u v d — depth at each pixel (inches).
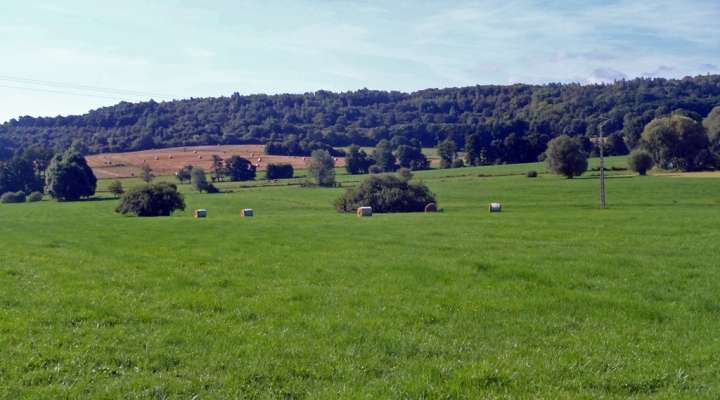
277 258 1039.6
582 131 7559.1
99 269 931.3
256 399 406.6
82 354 485.1
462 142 7667.3
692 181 4106.8
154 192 3238.2
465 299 693.3
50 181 4739.2
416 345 518.9
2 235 1590.8
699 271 852.6
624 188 3966.5
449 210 3115.2
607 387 423.8
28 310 634.8
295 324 589.9
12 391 411.2
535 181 4687.5
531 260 968.9
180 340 532.1
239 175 5689.0
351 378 440.8
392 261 980.6
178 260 1028.5
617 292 733.3
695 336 546.3
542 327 577.0
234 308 656.4
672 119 5068.9
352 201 3284.9
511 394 409.1
